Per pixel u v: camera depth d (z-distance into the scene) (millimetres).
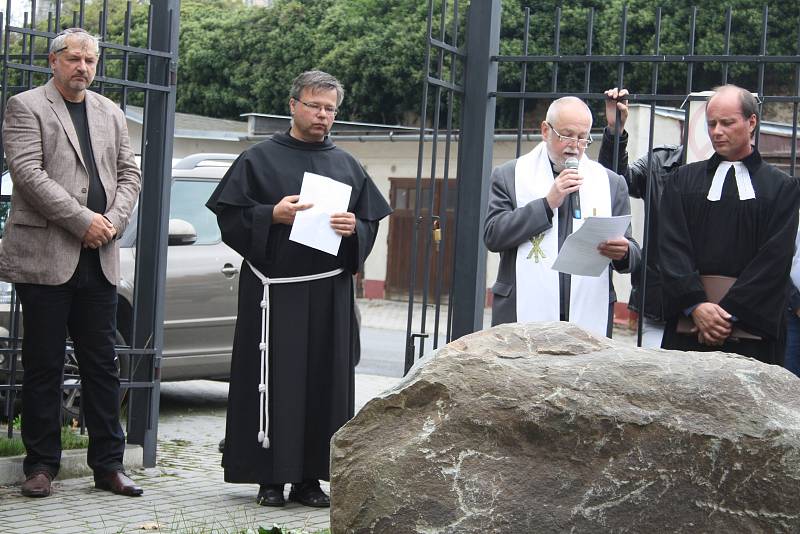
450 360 3879
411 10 34219
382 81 33625
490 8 6113
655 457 3643
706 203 5133
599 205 5645
